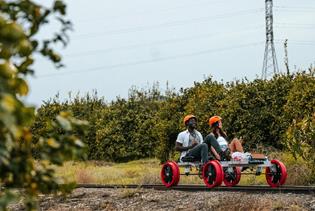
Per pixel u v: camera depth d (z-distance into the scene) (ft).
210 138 81.51
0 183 16.69
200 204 67.00
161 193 76.33
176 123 172.86
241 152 81.97
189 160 83.20
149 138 197.26
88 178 108.06
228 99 163.43
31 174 17.10
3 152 14.78
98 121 209.46
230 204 63.00
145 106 207.31
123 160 203.21
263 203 62.34
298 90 147.64
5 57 15.60
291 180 85.30
